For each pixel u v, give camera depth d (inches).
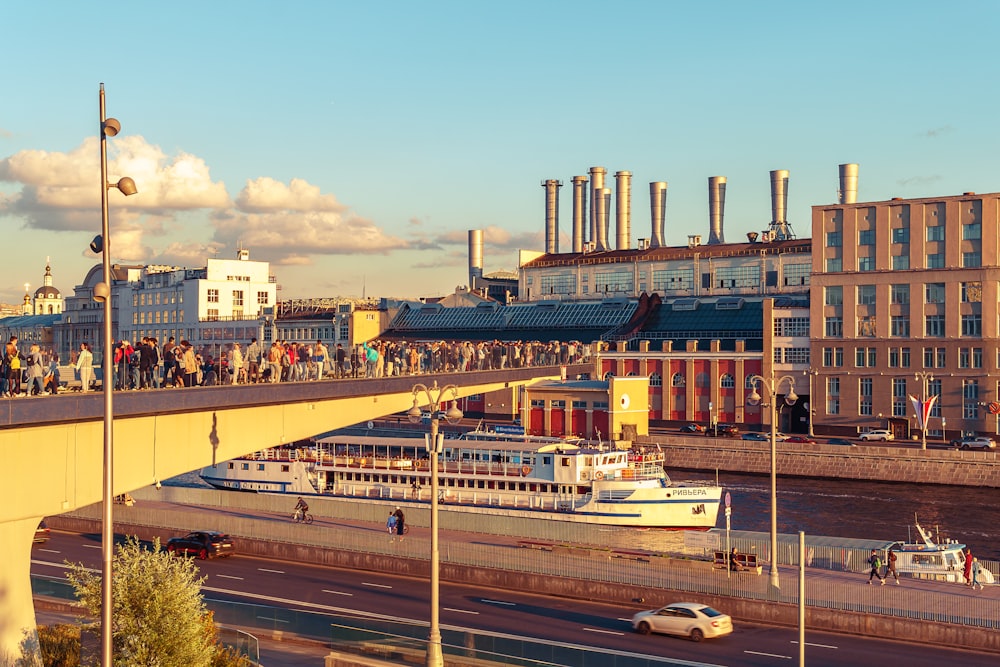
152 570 1578.5
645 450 5022.1
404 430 5890.8
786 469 5162.4
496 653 1766.7
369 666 1801.2
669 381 6161.4
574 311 7573.8
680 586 2378.2
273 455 4170.8
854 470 4985.2
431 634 1616.6
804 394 5792.3
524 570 2583.7
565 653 1727.4
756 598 2276.1
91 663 1594.5
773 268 7091.5
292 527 2984.7
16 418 1455.5
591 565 2497.5
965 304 5290.4
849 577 2444.6
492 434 4045.3
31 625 1566.2
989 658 1961.1
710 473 5300.2
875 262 5565.9
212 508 3558.1
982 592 2265.0
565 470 3550.7
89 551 3051.2
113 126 1142.3
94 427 1662.2
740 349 6028.5
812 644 2064.5
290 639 2078.0
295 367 2383.1
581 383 5689.0
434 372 3302.2
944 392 5334.6
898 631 2106.3
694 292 7440.9
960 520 3897.6
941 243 5383.9
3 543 1535.4
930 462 4810.5
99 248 1177.4
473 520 3088.1
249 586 2610.7
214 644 1673.2
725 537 2736.2
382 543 2824.8
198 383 2007.9
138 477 1795.0
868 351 5565.9
